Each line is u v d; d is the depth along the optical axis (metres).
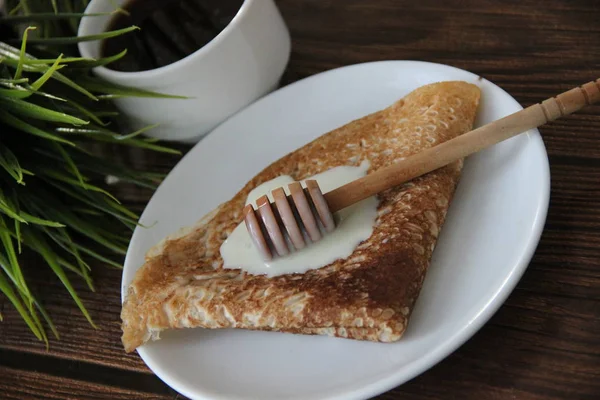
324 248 0.49
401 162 0.49
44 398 0.51
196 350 0.50
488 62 0.58
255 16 0.55
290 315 0.47
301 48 0.63
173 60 0.56
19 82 0.51
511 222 0.48
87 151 0.56
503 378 0.46
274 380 0.48
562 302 0.47
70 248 0.57
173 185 0.57
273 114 0.58
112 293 0.55
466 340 0.45
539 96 0.55
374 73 0.57
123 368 0.52
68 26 0.60
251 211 0.49
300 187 0.48
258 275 0.50
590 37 0.57
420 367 0.45
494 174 0.50
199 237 0.53
